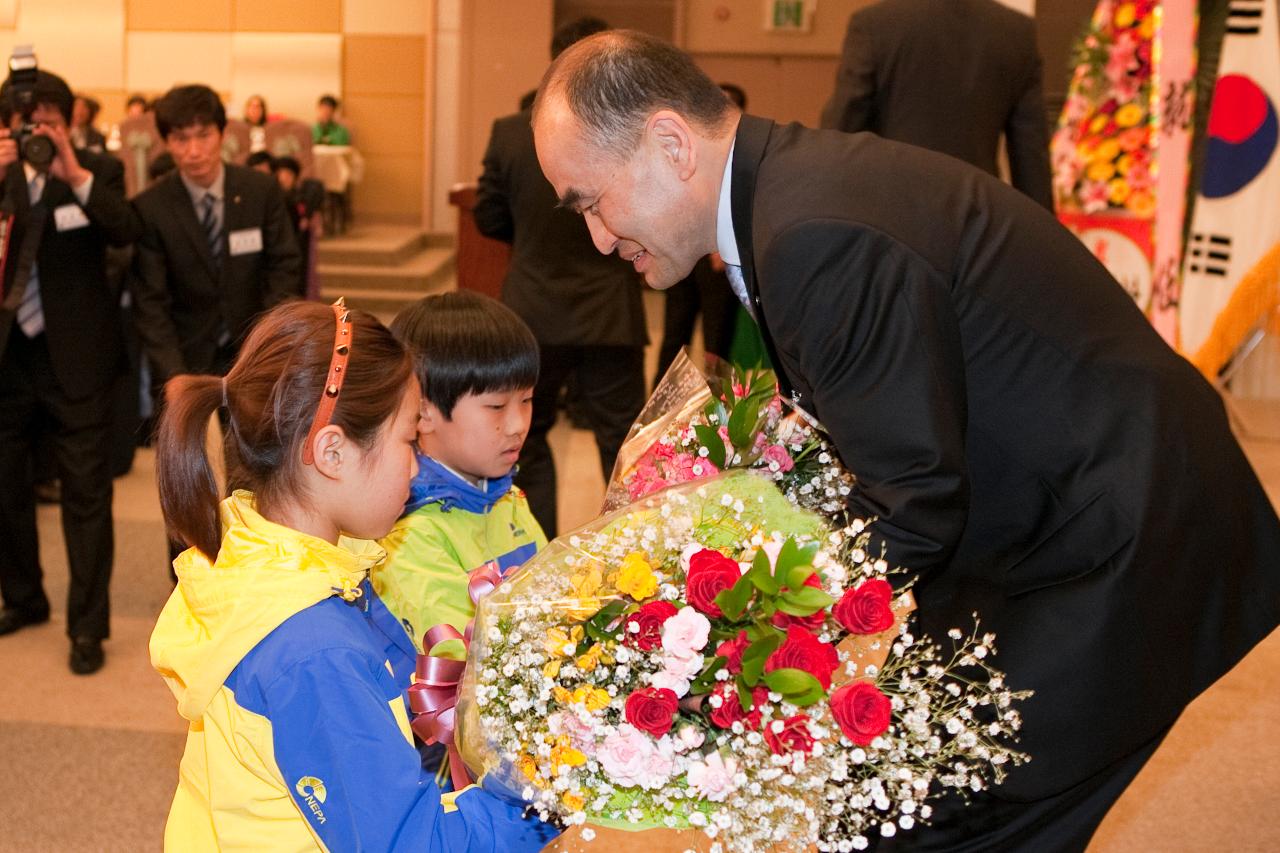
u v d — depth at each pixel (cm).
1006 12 321
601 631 118
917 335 126
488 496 187
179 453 118
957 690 122
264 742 114
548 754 115
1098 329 139
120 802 258
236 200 347
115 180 325
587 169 137
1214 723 299
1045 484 139
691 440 154
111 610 373
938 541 126
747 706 108
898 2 321
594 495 475
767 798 115
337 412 119
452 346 182
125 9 1165
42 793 261
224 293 348
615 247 147
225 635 115
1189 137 420
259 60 1163
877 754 118
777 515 129
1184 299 429
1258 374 607
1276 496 455
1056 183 450
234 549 119
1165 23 416
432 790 114
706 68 1132
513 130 362
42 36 1172
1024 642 137
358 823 110
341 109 1162
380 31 1158
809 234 127
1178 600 137
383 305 1002
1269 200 410
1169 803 262
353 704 112
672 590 119
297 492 121
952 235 133
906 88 317
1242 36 408
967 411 137
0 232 308
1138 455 135
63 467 323
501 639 119
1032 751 136
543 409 365
